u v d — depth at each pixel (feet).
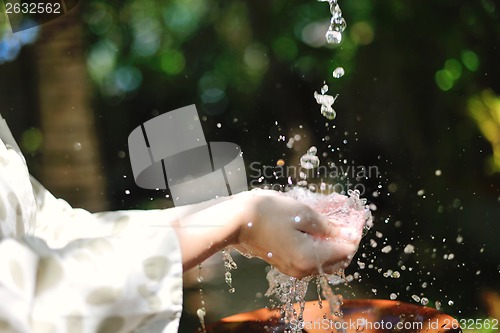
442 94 18.11
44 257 3.16
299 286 4.80
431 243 14.14
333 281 4.96
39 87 14.48
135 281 3.30
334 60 19.98
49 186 14.44
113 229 4.32
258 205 3.87
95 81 23.13
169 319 3.37
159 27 25.23
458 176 17.21
